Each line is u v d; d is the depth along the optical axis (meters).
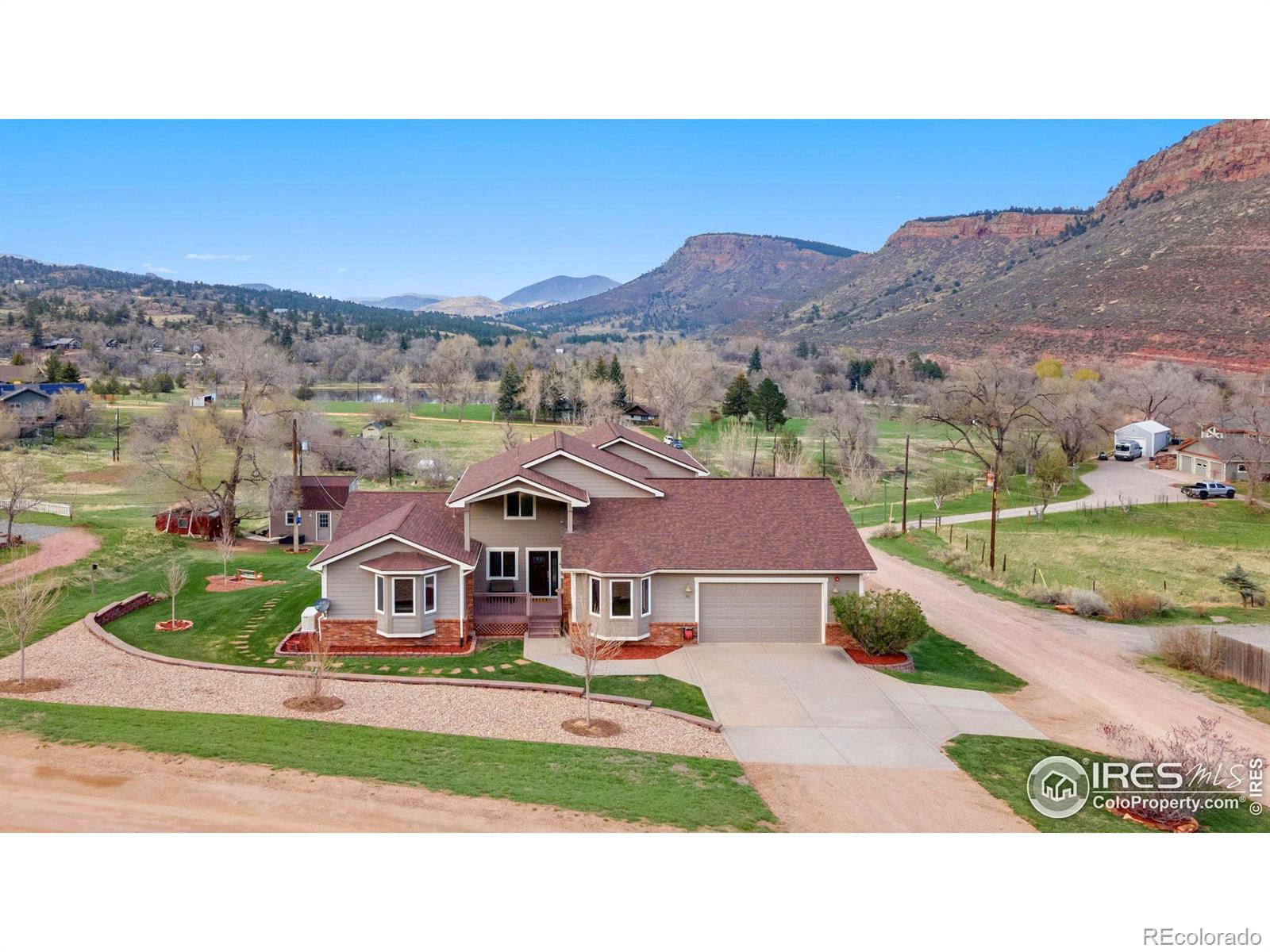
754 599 30.41
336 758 18.03
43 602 27.30
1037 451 86.62
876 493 81.19
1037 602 41.06
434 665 26.81
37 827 14.44
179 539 49.84
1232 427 87.62
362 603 28.77
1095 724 24.17
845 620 29.08
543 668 26.80
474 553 30.23
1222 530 62.31
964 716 23.81
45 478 68.62
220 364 59.03
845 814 17.03
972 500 77.31
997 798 18.23
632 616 29.52
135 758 17.47
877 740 21.53
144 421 65.25
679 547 30.66
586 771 18.31
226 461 54.72
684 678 26.22
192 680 23.88
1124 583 46.03
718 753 20.33
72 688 22.58
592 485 32.75
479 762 18.38
